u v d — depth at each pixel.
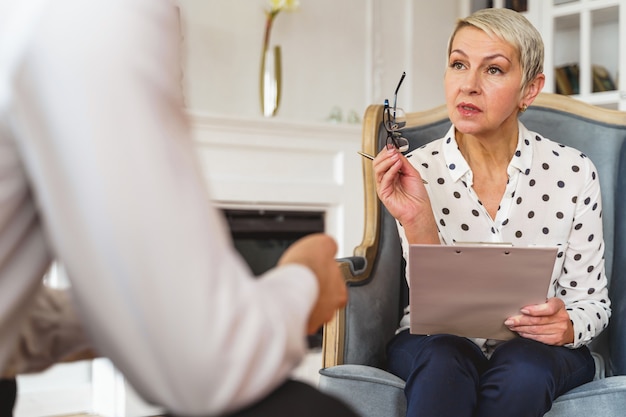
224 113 4.26
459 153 1.98
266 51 4.23
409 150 2.24
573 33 4.45
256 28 4.37
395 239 2.11
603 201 2.16
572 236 1.96
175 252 0.60
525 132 1.99
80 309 0.63
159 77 0.62
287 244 4.22
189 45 4.15
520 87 1.88
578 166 1.98
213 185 3.91
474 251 1.56
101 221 0.59
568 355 1.78
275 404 0.72
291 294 0.70
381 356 2.01
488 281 1.62
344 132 4.32
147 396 0.63
